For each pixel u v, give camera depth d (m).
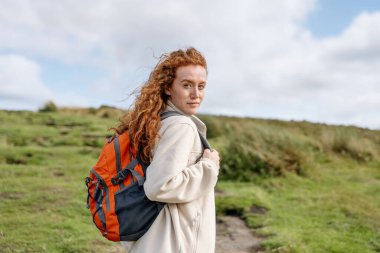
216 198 7.35
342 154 11.95
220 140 11.53
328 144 12.34
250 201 7.18
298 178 9.26
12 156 9.90
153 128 2.08
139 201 2.05
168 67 2.21
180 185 2.01
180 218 2.11
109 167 2.14
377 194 8.07
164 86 2.22
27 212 6.07
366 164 11.24
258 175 9.30
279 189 8.41
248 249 5.21
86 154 10.80
